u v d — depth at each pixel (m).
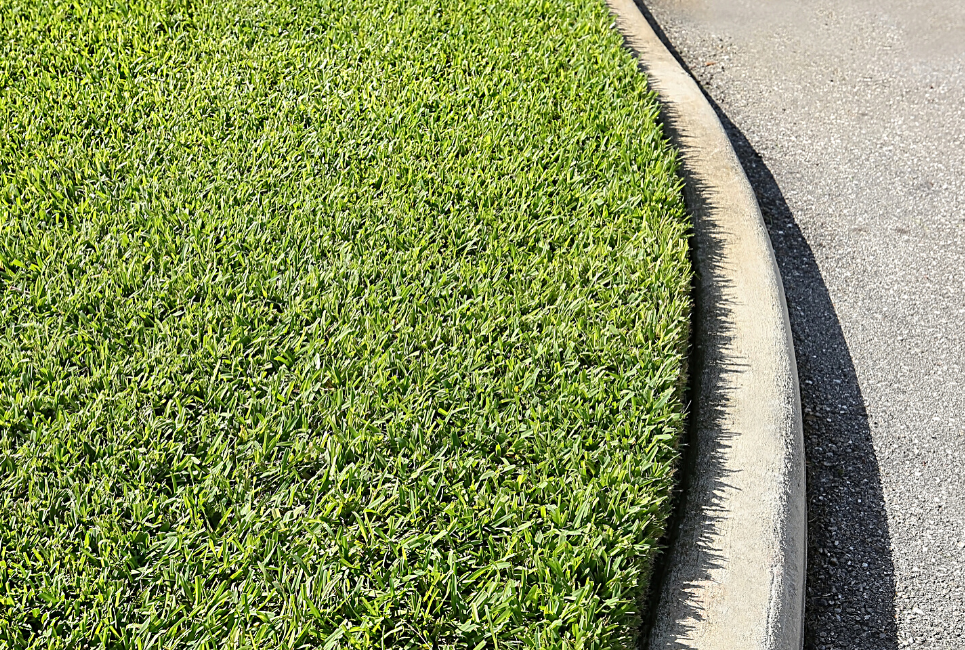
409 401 2.58
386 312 2.93
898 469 2.93
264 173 3.57
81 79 4.25
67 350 2.72
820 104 5.09
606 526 2.23
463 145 3.82
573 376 2.70
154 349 2.73
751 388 2.80
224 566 2.13
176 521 2.28
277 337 2.79
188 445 2.47
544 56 4.65
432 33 4.82
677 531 2.37
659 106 4.35
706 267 3.38
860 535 2.72
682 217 3.58
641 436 2.51
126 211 3.34
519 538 2.22
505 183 3.56
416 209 3.43
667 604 2.16
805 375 3.28
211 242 3.15
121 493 2.34
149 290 2.96
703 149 4.16
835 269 3.80
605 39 4.88
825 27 5.98
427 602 2.10
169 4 5.00
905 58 5.56
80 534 2.23
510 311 2.92
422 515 2.29
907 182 4.37
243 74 4.34
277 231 3.27
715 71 5.48
